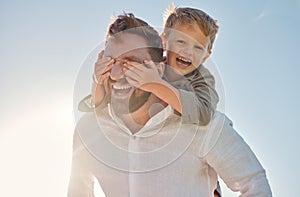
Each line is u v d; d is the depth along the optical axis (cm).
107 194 82
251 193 80
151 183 78
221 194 89
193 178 79
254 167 81
